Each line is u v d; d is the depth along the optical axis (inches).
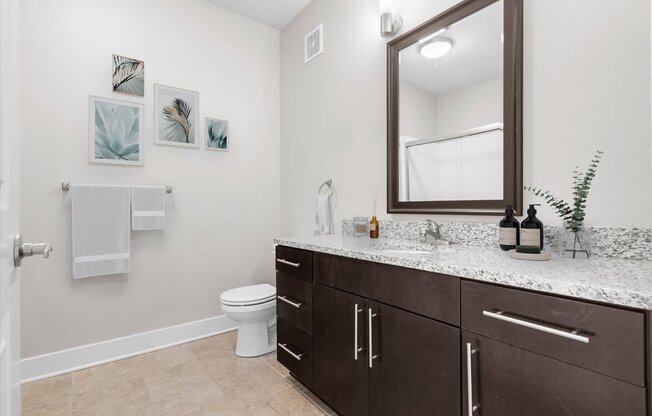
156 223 85.9
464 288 36.2
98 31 81.1
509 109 51.1
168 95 91.2
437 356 39.0
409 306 42.4
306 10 100.2
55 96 75.6
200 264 97.0
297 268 65.2
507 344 32.3
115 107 83.0
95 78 80.5
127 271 81.5
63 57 76.7
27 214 72.5
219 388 68.1
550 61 47.4
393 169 70.1
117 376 73.3
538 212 48.6
